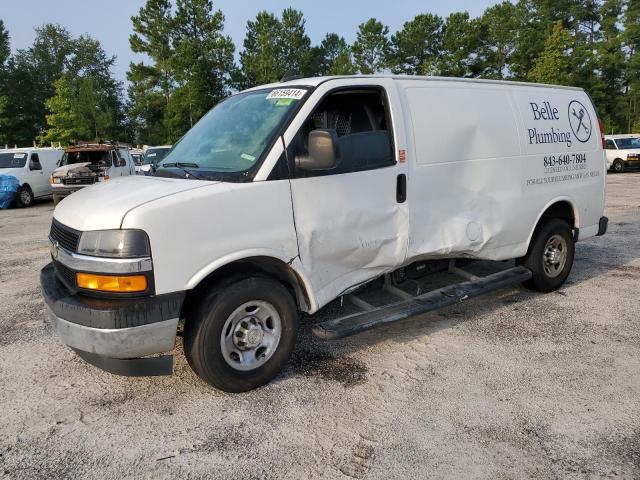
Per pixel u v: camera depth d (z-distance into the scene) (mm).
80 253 3162
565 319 4992
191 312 3422
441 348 4371
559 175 5523
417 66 57844
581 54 51688
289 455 2975
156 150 21906
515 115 5078
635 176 22875
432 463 2885
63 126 42562
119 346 3090
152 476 2816
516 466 2855
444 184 4445
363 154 3947
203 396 3623
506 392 3637
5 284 6598
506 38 54156
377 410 3426
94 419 3369
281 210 3535
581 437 3105
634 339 4500
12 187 16219
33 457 2990
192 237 3199
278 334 3686
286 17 55594
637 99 55656
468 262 5211
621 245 8242
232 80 49250
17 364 4184
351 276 4020
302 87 3885
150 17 52906
